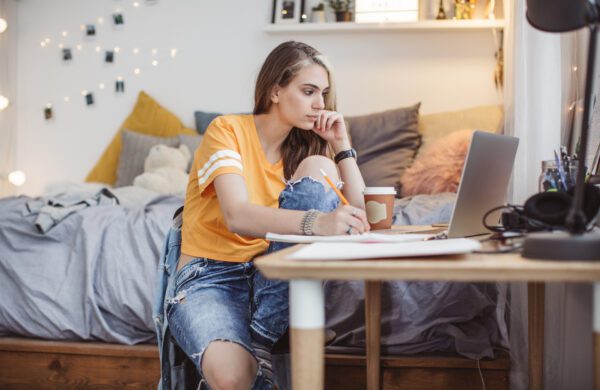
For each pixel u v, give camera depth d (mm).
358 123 3504
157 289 1712
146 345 2355
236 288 1640
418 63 3760
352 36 3809
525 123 1931
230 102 3951
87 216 2525
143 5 4020
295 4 3824
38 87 4121
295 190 1534
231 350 1428
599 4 946
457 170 3045
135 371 2312
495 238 1204
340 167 1739
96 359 2336
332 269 891
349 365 2143
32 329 2406
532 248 914
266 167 1723
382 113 3506
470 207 1309
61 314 2391
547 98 1912
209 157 1586
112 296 2373
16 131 4098
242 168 1579
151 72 4016
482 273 854
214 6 3957
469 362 2068
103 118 4062
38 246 2502
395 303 2148
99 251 2447
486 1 3682
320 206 1523
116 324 2379
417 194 3092
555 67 1916
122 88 4039
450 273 861
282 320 1575
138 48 4027
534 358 1764
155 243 2443
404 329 2145
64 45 4094
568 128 2098
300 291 938
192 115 3977
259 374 1502
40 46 4109
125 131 3836
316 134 1777
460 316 2125
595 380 925
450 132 3406
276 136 1726
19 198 2873
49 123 4113
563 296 1771
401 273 875
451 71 3736
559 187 1462
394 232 1586
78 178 4086
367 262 896
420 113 3760
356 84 3809
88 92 4074
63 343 2369
